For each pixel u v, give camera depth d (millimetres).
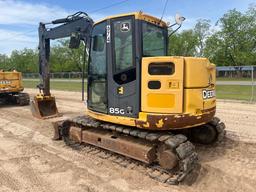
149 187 5508
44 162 6754
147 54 6207
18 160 6902
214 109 6523
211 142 7430
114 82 6355
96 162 6695
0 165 6602
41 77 11750
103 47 6633
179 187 5508
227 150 7297
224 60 53219
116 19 6227
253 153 7098
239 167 6332
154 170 6035
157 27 6629
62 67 69750
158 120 5758
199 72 5914
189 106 5766
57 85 32062
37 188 5492
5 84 15422
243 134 8609
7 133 9602
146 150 5910
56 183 5680
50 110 12234
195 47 56344
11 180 5832
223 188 5496
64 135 8297
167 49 6984
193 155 5711
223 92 18781
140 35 5961
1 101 16609
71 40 8789
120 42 6207
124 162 6527
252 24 51688
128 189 5434
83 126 7645
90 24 8859
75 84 32375
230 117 11047
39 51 11461
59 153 7383
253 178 5836
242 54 49781
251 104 14359
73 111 13688
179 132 6836
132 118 6105
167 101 5742
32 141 8562
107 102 6570
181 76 5656
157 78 5766
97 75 6887
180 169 5621
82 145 7734
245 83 20359
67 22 9789
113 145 6625
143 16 6082
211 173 6082
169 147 5738
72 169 6336
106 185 5590
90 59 7105
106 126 6742
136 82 6004
